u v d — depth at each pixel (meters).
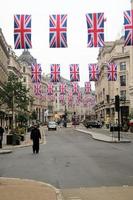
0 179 14.20
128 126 69.94
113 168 17.77
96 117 150.75
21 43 25.91
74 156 23.98
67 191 11.98
